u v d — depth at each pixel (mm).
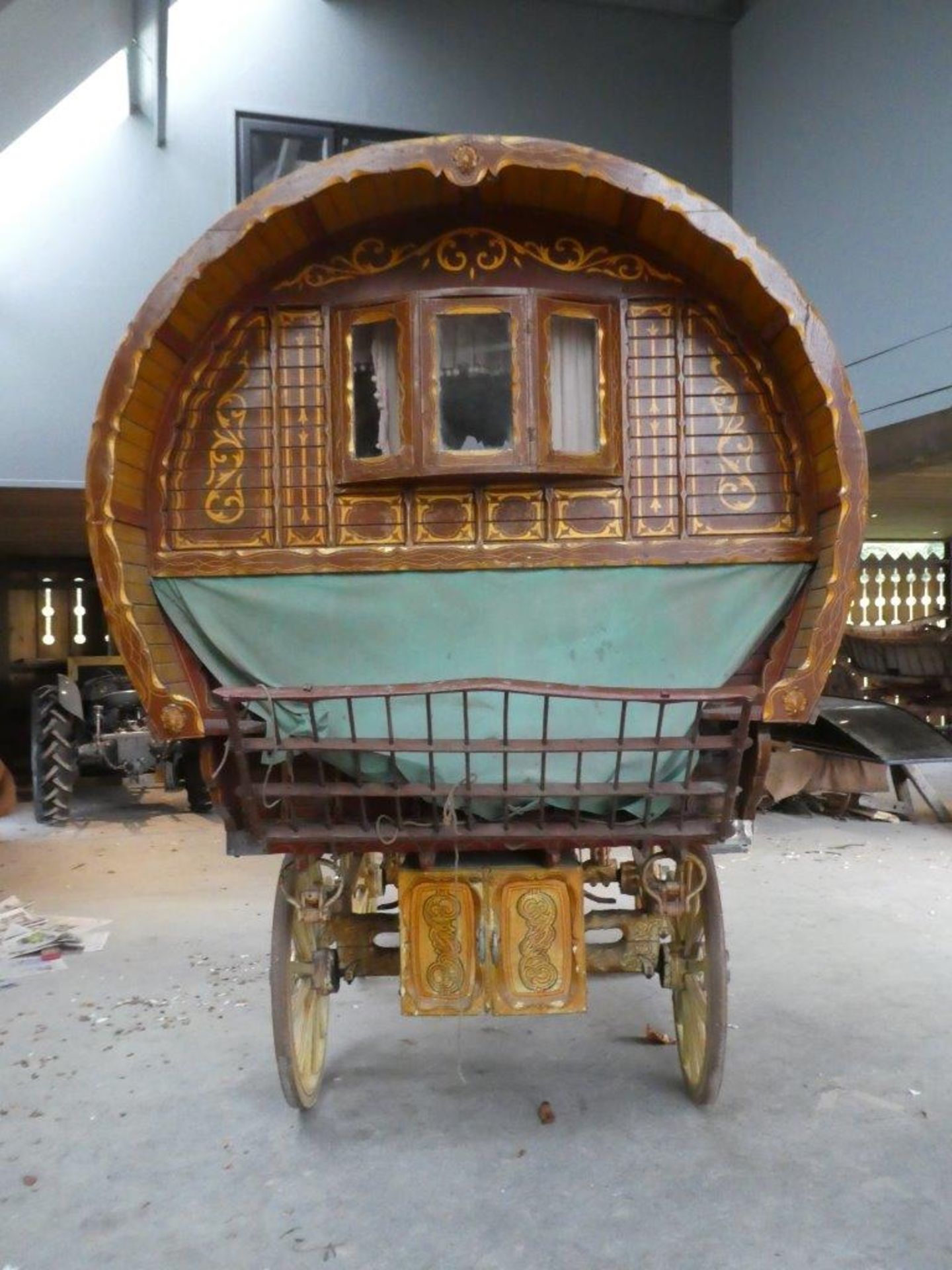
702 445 3293
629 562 3268
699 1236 2857
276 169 8164
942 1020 4305
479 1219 2951
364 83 8312
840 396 2951
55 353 7645
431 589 3283
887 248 7211
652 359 3311
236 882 6848
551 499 3293
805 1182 3107
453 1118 3543
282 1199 3078
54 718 8953
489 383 3225
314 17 8188
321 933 3607
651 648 3219
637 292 3311
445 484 3297
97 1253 2846
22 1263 2811
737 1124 3459
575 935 3252
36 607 12484
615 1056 4027
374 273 3314
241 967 5133
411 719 3111
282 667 3252
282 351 3318
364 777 3039
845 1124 3443
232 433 3309
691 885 3533
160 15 6777
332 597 3287
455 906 3256
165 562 3275
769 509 3271
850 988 4676
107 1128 3518
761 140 8641
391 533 3311
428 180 3053
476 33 8523
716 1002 3367
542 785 2865
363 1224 2945
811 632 3039
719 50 9031
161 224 7844
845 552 2932
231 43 7988
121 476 3066
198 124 7906
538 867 3252
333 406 3299
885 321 7277
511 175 3049
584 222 3289
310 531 3314
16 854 7762
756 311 3170
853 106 7492
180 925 5859
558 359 3297
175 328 3111
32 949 5398
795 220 8219
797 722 3002
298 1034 3549
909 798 8602
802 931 5523
